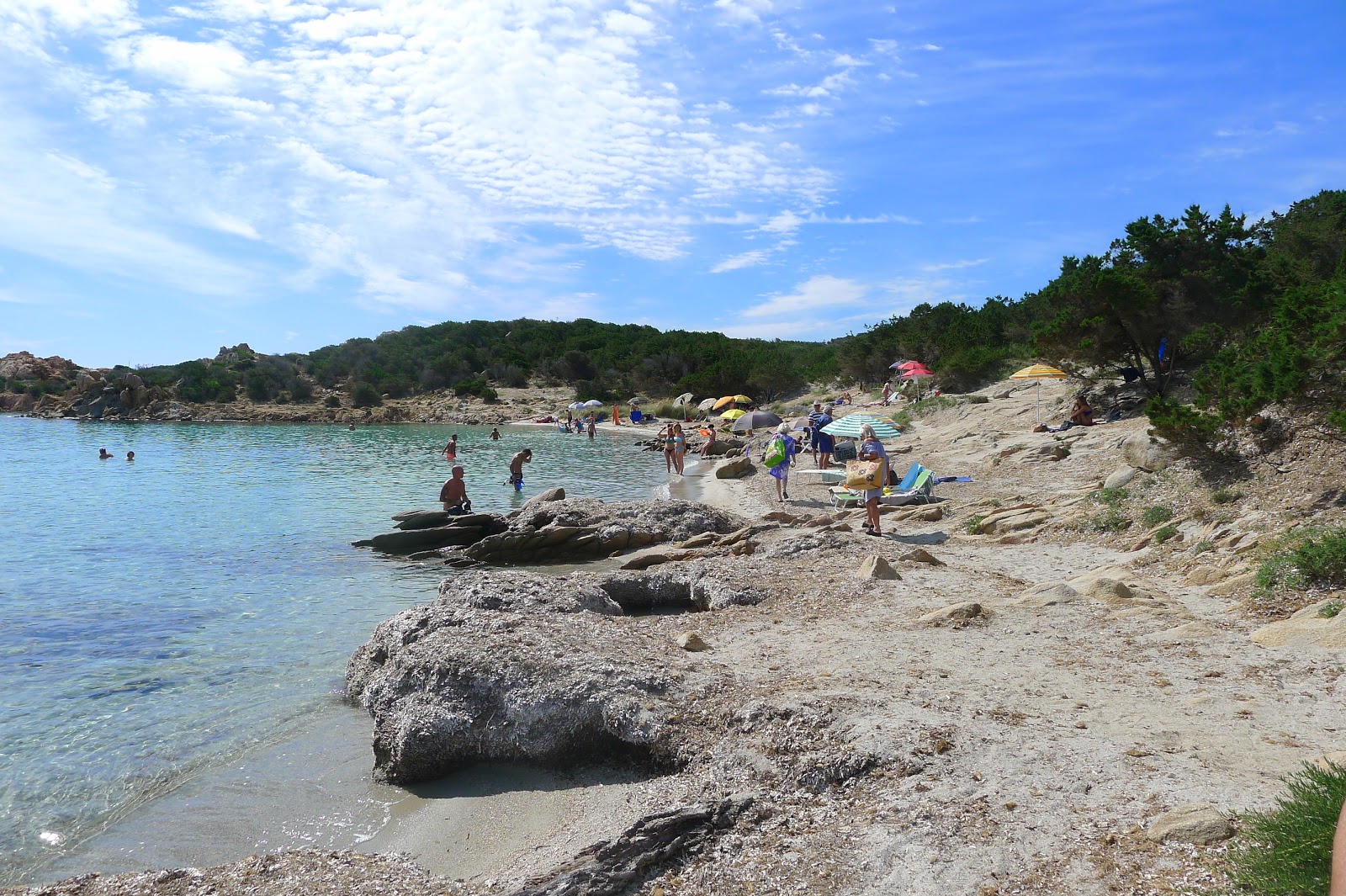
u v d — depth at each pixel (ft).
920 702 20.47
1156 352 88.74
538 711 22.18
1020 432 88.79
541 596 33.22
